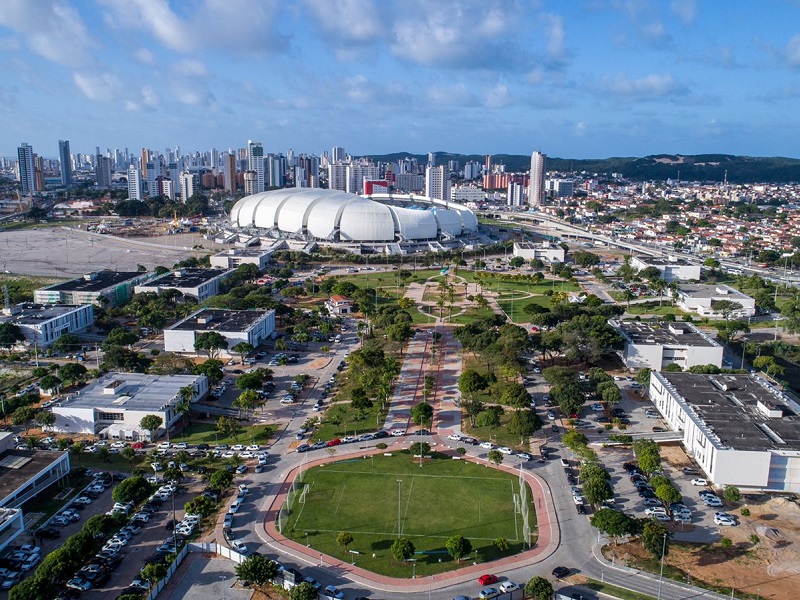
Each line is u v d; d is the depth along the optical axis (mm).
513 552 132250
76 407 190625
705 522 143375
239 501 149625
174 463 167250
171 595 118500
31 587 109750
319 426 193750
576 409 193875
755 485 155625
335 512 146750
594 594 118750
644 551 132875
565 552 132375
